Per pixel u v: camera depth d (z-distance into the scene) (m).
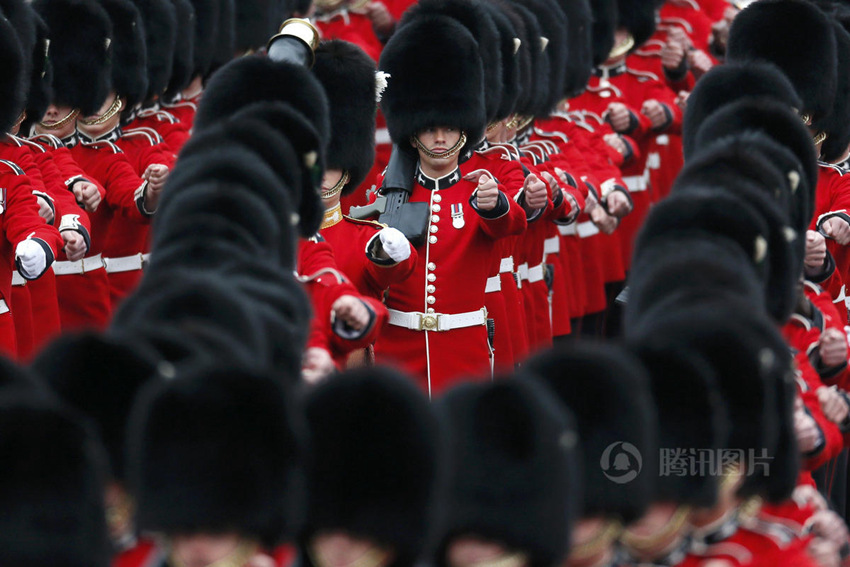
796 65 39.09
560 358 18.55
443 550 17.69
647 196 54.41
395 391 17.42
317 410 17.48
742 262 23.30
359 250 32.25
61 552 16.28
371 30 59.75
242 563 17.19
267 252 24.41
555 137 46.53
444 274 34.72
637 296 23.05
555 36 46.41
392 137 35.47
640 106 55.78
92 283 38.56
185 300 20.78
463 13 36.69
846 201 38.34
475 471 17.55
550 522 17.42
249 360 19.86
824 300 29.80
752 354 20.03
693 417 19.00
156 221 25.86
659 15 60.69
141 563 18.55
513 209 34.47
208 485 16.89
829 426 26.09
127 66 40.78
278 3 53.81
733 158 27.55
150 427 17.06
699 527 20.08
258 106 28.38
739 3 61.69
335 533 17.36
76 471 16.42
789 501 22.62
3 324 33.25
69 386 18.34
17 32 36.28
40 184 34.56
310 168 28.23
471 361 34.84
